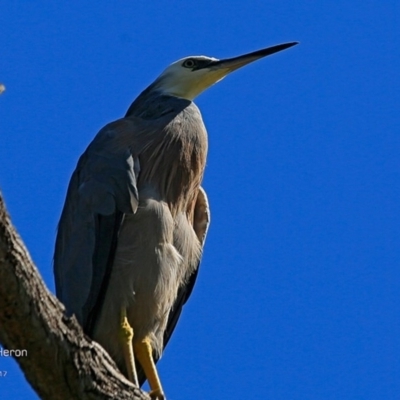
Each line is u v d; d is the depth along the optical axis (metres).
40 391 7.55
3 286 6.78
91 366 7.70
